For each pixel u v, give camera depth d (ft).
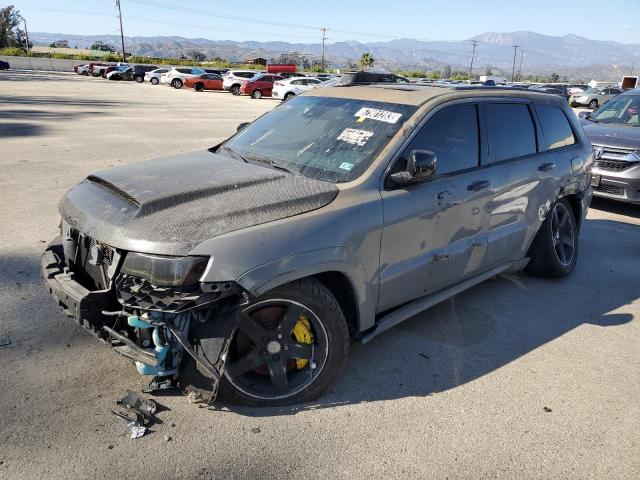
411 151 11.63
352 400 10.70
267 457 8.96
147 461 8.68
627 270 19.30
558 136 17.48
